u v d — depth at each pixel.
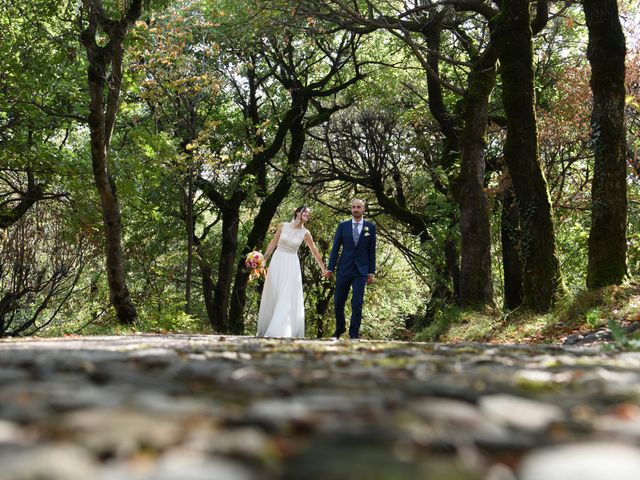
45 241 17.27
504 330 12.08
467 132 16.14
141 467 1.25
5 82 18.28
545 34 22.55
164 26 17.78
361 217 10.71
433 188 24.80
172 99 18.31
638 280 11.38
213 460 1.32
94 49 14.36
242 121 26.12
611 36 11.62
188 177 21.14
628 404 2.34
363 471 1.22
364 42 26.09
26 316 18.31
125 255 25.91
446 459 1.37
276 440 1.54
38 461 1.22
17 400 2.09
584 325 10.04
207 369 3.40
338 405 2.06
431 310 22.66
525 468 1.26
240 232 33.72
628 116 17.52
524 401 2.17
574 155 20.92
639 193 20.28
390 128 25.17
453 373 3.33
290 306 10.95
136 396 2.22
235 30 19.94
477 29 23.84
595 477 1.16
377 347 5.86
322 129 27.81
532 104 13.09
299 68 27.55
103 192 14.97
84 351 4.65
